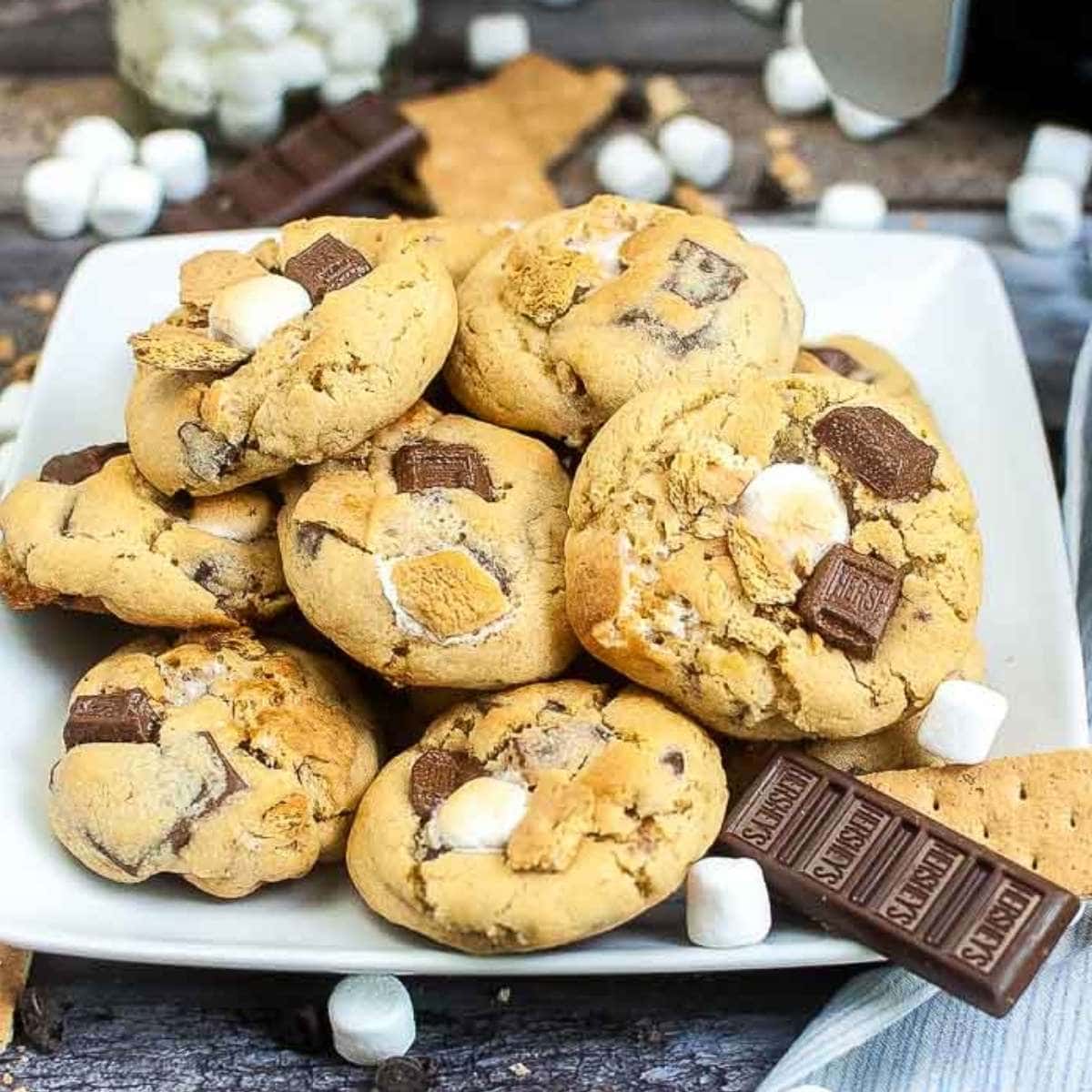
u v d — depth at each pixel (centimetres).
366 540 64
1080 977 64
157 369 66
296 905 63
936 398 73
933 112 85
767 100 86
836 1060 64
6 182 84
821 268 74
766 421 64
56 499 66
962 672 65
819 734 63
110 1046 65
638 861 61
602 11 89
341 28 83
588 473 64
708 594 63
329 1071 64
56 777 63
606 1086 64
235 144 85
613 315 66
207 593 65
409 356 64
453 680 64
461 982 65
